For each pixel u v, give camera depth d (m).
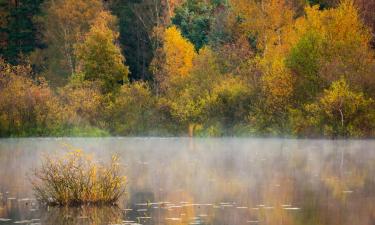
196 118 82.81
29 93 80.50
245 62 95.19
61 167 28.66
